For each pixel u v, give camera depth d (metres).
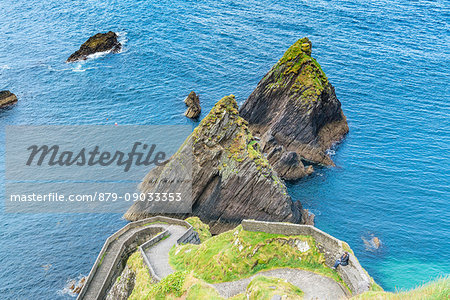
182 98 94.00
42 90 97.31
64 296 52.09
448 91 97.88
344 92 95.56
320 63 107.62
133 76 103.19
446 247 56.25
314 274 34.56
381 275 51.56
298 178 70.12
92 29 129.75
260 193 59.31
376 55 113.62
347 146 78.44
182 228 56.50
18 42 121.19
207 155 61.38
